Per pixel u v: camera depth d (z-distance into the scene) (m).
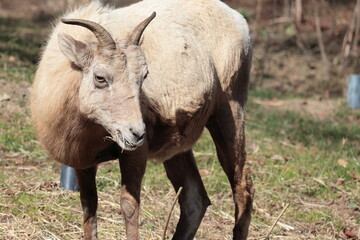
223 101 18.59
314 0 47.00
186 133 17.66
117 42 15.16
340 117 33.78
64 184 21.06
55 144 16.03
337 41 45.81
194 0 18.42
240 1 53.09
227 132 18.67
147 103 16.48
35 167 22.69
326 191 23.70
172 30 17.39
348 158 27.14
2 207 19.27
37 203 19.83
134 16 17.19
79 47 15.15
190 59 17.38
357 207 22.56
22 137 24.75
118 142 14.79
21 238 17.81
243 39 18.95
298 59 42.84
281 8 51.88
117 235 18.77
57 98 15.66
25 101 27.81
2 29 40.34
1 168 22.28
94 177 16.91
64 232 18.53
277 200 22.64
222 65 18.38
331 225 21.20
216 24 18.47
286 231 20.61
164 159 17.84
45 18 45.84
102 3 17.52
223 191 22.97
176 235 18.48
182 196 18.72
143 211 20.45
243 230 18.59
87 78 15.17
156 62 16.89
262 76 39.12
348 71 40.81
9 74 30.12
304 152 27.41
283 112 33.47
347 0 54.44
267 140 28.45
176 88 17.06
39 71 16.36
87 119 15.48
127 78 14.87
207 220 20.75
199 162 24.98
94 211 16.94
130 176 15.96
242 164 18.91
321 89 39.03
